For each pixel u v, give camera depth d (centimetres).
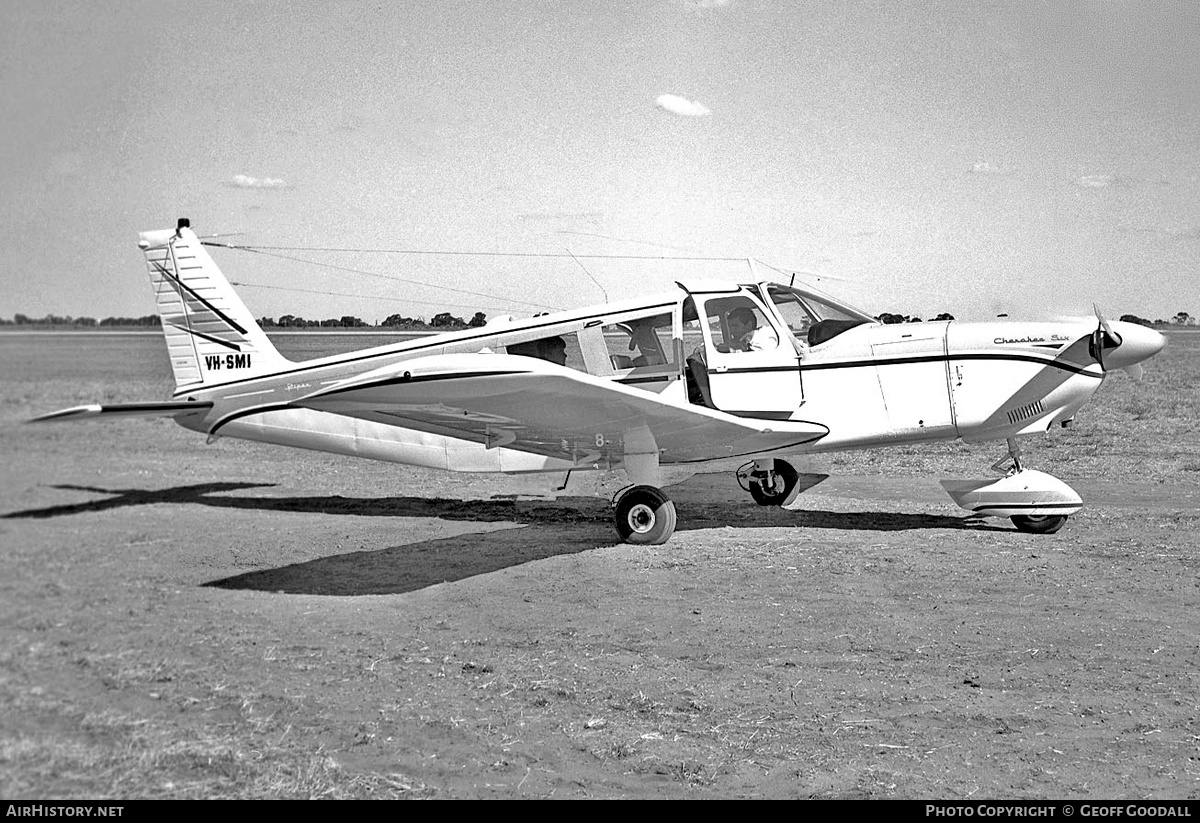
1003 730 451
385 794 367
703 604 651
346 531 905
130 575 410
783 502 1042
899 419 889
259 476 1284
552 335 927
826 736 445
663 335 920
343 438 1012
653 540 842
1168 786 396
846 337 906
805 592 680
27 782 291
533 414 784
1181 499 1065
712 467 1373
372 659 519
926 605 646
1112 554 791
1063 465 1352
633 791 389
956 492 903
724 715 467
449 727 441
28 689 322
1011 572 732
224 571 684
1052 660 541
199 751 345
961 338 887
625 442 866
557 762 413
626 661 539
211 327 1017
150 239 1010
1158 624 603
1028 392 876
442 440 998
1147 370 3738
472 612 630
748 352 908
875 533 889
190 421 1030
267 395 1008
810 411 898
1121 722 459
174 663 404
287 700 428
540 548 833
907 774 408
